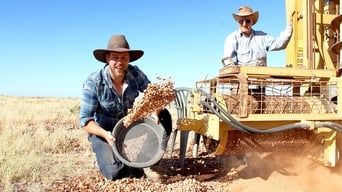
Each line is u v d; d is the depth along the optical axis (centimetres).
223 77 496
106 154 490
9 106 2778
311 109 498
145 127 480
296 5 665
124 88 505
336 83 499
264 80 484
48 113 1848
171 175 525
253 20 629
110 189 443
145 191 436
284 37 625
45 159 623
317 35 654
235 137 475
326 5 681
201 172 542
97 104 501
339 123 495
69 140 823
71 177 515
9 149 655
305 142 500
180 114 596
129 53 491
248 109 465
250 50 632
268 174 493
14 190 448
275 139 488
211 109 448
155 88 427
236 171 528
